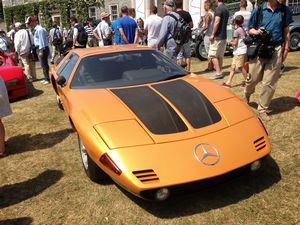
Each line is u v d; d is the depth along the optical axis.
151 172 2.95
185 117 3.45
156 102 3.69
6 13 35.91
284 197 3.34
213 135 3.27
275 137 4.70
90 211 3.39
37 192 3.82
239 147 3.21
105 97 3.91
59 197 3.68
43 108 7.13
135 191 2.93
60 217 3.34
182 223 3.10
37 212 3.46
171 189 2.95
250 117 3.60
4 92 4.71
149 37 8.73
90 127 3.41
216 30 8.02
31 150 5.00
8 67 8.02
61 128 5.81
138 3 24.88
